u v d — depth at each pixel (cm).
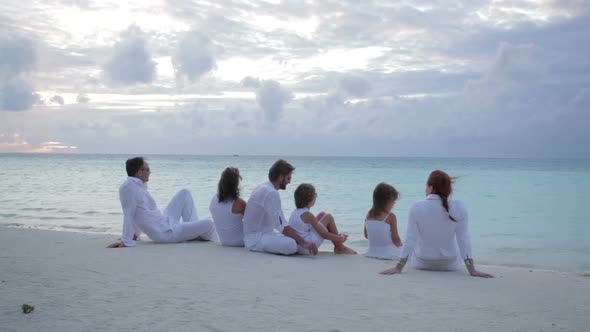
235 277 506
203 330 320
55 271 523
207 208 1585
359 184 2991
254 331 319
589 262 776
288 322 341
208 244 765
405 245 551
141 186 747
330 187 2702
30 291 427
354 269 573
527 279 532
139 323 333
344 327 332
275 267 572
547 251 886
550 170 6284
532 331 330
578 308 399
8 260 592
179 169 5606
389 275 536
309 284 478
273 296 421
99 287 446
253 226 707
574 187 2734
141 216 746
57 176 3753
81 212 1422
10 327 320
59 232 899
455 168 7306
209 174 4231
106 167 6116
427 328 333
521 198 2069
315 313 367
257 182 3031
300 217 700
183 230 779
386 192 673
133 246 725
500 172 5494
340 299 415
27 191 2223
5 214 1367
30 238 808
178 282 474
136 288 445
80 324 329
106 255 636
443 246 570
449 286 482
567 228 1197
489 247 928
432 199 561
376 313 370
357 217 1415
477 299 427
